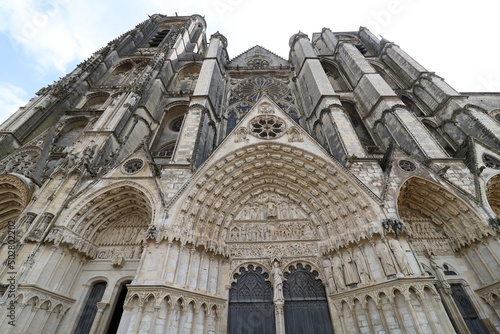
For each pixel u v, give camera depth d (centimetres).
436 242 1537
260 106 2169
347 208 1505
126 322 1063
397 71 3366
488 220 1385
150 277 1177
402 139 2027
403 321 1099
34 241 1287
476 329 1250
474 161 1689
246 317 1341
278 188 1828
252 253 1535
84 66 3322
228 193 1694
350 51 3419
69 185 1557
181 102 2905
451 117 2330
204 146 1991
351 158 1678
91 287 1442
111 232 1644
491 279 1306
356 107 2884
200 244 1382
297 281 1455
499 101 2922
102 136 1947
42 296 1209
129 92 2488
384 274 1213
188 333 1137
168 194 1510
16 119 2330
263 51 4294
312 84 2827
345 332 1236
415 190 1634
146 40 4962
